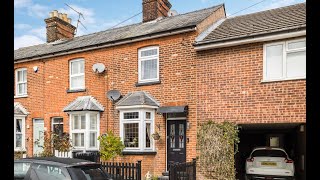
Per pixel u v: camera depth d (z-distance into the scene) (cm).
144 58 1385
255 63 1098
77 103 1494
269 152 1147
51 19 2011
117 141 1275
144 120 1295
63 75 1616
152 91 1340
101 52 1504
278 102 1041
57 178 652
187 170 1073
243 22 1346
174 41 1302
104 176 705
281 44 1063
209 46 1167
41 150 1659
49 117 1644
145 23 1675
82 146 1461
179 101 1265
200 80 1205
